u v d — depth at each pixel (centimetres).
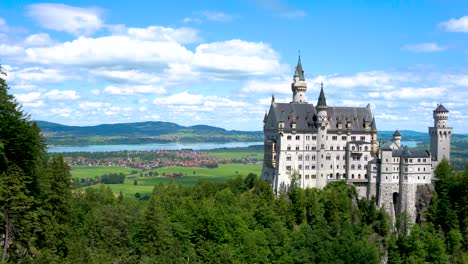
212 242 16012
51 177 11344
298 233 18812
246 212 19225
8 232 9100
